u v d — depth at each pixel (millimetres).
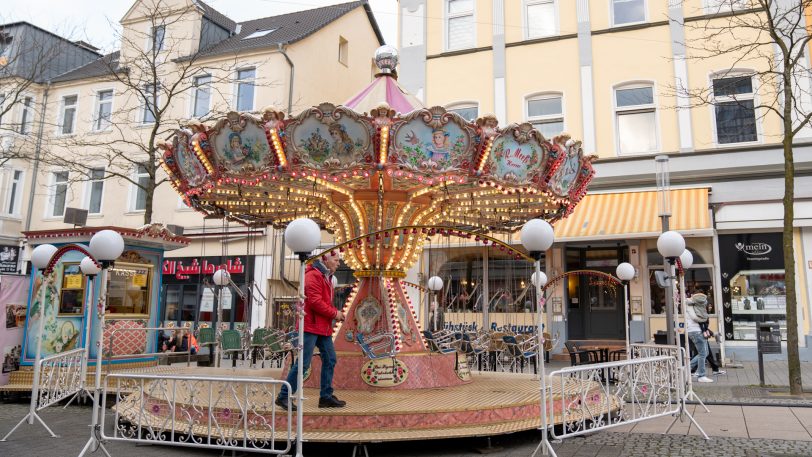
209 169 7738
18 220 23938
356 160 7094
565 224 16344
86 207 23719
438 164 7234
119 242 6156
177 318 21516
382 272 8953
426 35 19344
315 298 6688
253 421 5988
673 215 15391
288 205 10156
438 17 19297
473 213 10633
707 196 15656
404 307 8945
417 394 7750
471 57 18781
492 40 18625
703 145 16203
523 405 6980
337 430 6230
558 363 15477
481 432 6270
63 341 10594
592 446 6527
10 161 23641
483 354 12898
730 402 9055
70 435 7332
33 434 7391
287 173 7305
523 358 11961
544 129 17922
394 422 6332
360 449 6230
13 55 22531
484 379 9578
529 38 18328
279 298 20312
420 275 15484
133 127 22969
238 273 20875
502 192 8547
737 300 15398
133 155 22812
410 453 6289
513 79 18312
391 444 6637
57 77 24859
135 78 19828
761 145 15562
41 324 7527
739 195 15719
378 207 8586
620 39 17438
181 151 8078
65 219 16609
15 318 10539
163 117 22422
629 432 7234
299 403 5211
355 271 9125
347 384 8203
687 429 7355
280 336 12148
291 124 7008
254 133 7180
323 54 23703
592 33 17719
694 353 12570
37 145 19484
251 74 21969
